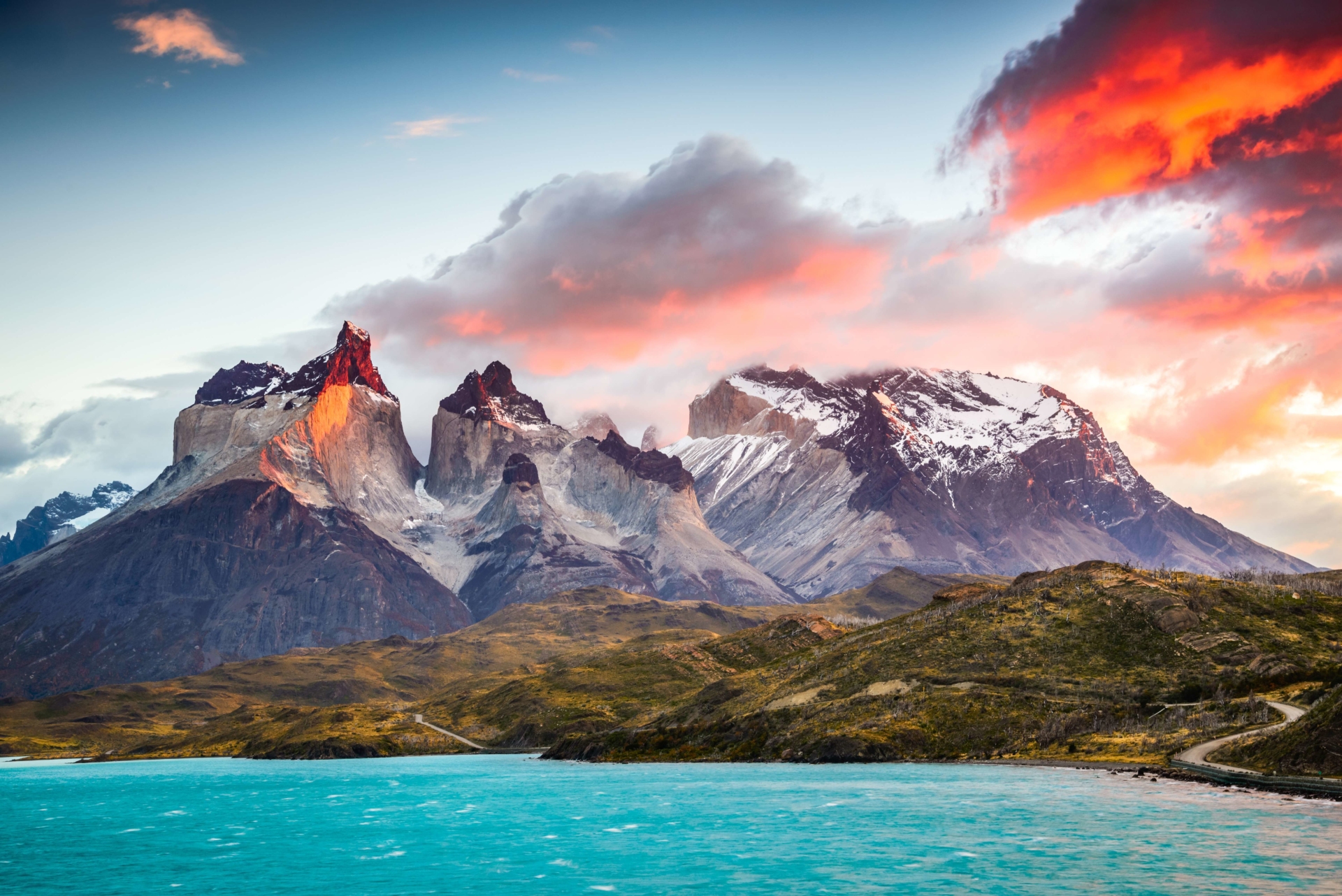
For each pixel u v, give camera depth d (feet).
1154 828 514.68
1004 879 433.89
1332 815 526.16
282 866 509.35
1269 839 477.36
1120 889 408.87
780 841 533.14
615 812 655.35
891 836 533.55
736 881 449.48
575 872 477.36
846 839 531.09
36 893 461.78
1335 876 415.03
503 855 520.01
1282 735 645.92
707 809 652.48
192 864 520.83
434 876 477.36
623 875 467.52
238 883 472.44
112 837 617.62
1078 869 441.68
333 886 463.42
